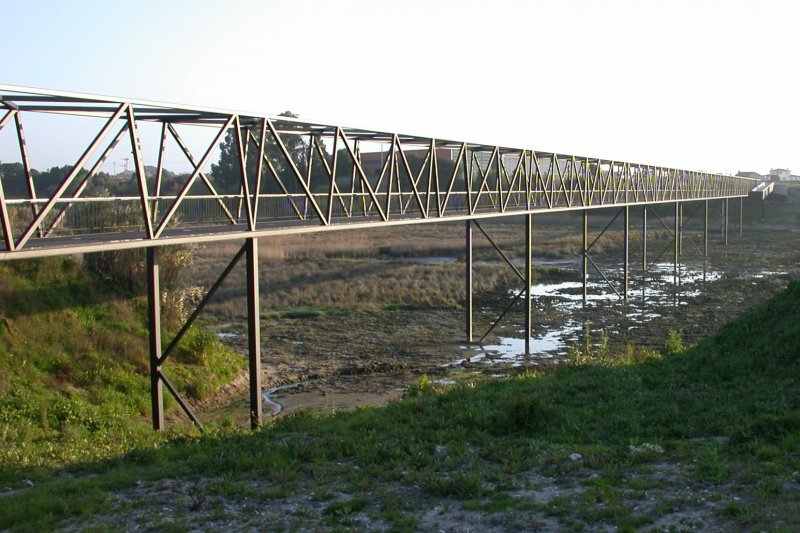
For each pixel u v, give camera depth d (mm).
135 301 21438
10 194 40938
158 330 16078
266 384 22125
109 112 15469
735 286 41969
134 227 19016
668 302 37000
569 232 71750
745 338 17312
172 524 9102
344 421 14594
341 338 28219
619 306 35938
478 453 11703
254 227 16281
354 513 9266
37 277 19625
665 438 12055
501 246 58406
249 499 10031
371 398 20641
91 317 19828
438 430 13133
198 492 10164
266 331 29031
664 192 53062
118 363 18938
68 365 17781
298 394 21156
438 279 41000
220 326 29422
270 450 12391
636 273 48031
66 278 20312
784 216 87562
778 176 169625
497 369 24031
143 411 17797
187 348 21234
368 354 25906
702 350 17766
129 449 13477
